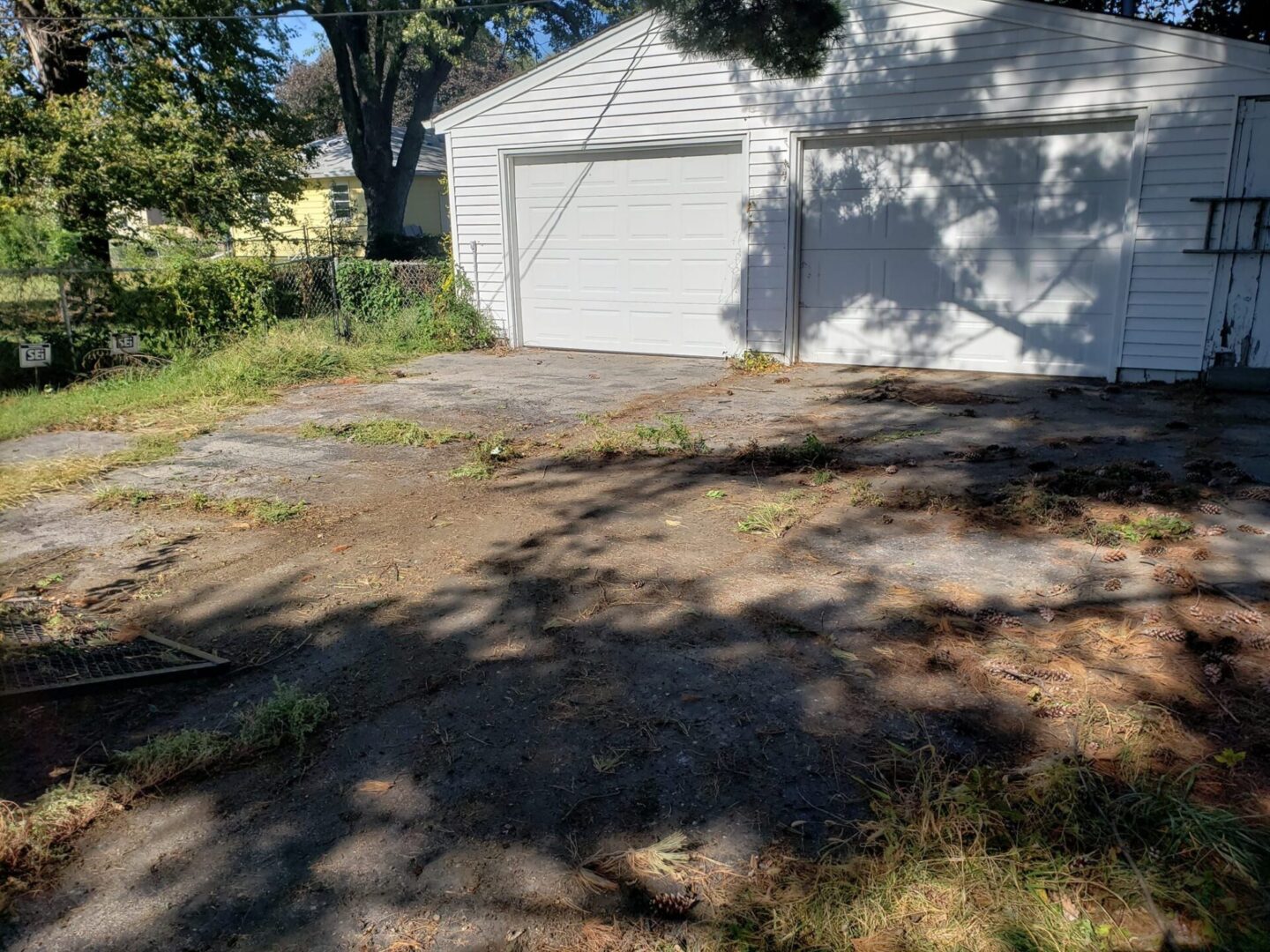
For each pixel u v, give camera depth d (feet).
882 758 8.74
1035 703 9.62
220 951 6.66
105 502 17.34
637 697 10.01
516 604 12.48
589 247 36.01
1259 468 17.95
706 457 19.93
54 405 25.72
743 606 12.23
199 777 8.79
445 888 7.27
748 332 33.37
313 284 37.50
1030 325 29.30
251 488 18.13
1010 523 15.31
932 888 6.98
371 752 9.13
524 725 9.54
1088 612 11.82
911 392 26.96
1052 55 26.84
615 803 8.25
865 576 13.16
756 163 31.89
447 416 24.64
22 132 38.63
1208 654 10.46
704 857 7.52
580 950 6.62
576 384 29.45
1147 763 8.50
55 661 10.87
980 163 28.89
